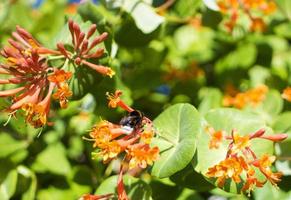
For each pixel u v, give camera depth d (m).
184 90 0.76
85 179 0.71
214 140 0.59
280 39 0.79
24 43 0.61
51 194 0.71
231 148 0.58
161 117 0.62
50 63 0.62
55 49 0.65
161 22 0.69
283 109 0.72
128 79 0.74
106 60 0.63
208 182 0.63
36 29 0.76
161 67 0.76
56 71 0.60
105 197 0.61
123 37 0.69
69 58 0.62
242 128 0.62
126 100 0.68
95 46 0.63
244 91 0.77
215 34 0.79
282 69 0.76
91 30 0.61
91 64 0.61
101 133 0.59
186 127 0.61
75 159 0.74
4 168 0.70
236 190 0.60
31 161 0.71
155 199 0.66
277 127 0.67
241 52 0.78
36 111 0.60
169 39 0.79
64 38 0.64
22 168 0.71
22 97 0.60
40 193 0.71
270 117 0.71
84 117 0.73
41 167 0.71
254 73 0.77
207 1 0.69
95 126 0.61
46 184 0.72
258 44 0.79
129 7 0.69
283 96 0.67
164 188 0.67
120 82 0.68
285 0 0.74
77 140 0.73
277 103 0.72
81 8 0.66
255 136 0.59
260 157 0.60
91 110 0.69
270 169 0.60
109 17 0.68
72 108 0.70
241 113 0.62
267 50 0.78
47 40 0.73
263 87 0.73
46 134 0.73
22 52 0.60
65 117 0.73
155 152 0.58
